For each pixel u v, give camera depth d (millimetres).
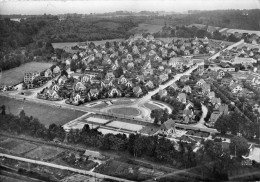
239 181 100125
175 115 140125
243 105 141250
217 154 106688
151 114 141250
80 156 115812
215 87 167750
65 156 116062
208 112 142375
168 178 101312
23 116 138375
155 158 111000
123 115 145375
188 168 104250
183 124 135375
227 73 190500
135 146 114125
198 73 197500
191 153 107562
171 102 158000
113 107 156125
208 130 129250
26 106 154500
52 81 194750
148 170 105500
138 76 197125
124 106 157500
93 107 156875
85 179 102625
